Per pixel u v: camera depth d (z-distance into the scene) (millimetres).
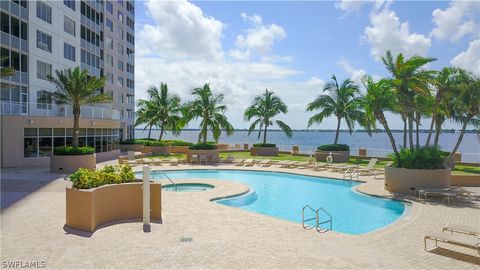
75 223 10555
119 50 63094
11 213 12367
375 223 13344
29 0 30625
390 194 17172
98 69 44938
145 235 9992
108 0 58562
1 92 28469
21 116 26500
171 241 9500
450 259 8391
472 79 19328
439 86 20672
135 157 35156
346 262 8133
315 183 22484
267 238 9914
